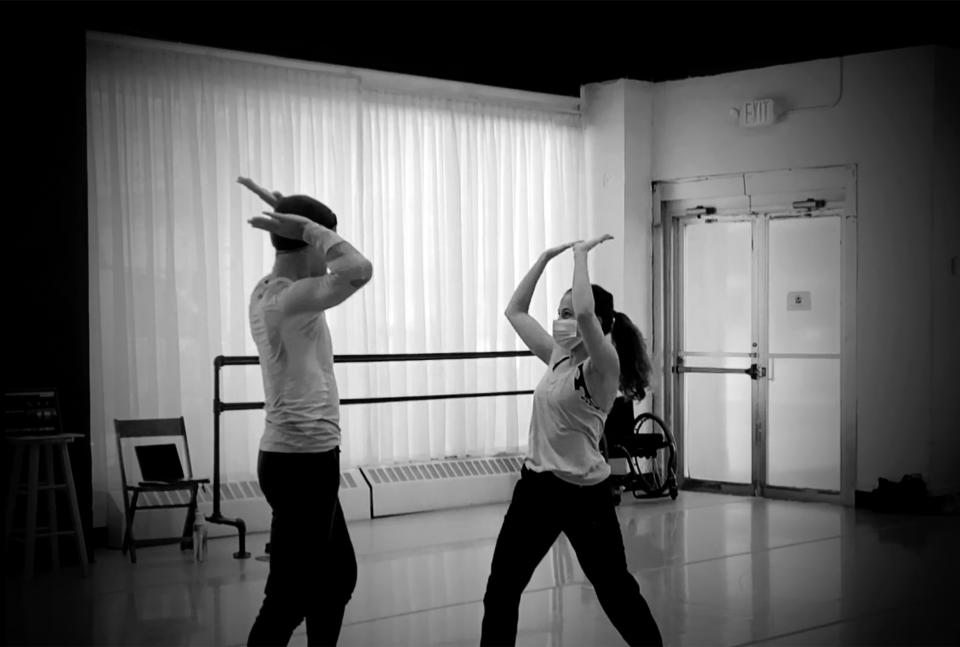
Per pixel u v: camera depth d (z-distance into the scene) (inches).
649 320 377.1
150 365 285.1
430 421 344.5
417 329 338.0
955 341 332.2
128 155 282.8
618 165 373.1
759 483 358.6
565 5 352.8
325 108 319.6
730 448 365.4
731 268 364.8
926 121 327.0
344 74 322.0
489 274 357.7
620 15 356.8
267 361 145.0
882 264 333.7
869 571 242.2
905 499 327.6
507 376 362.3
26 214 253.1
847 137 339.3
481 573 245.3
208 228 296.0
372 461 328.5
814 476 348.8
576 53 375.9
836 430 345.1
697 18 354.6
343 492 318.3
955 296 332.5
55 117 256.4
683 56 371.2
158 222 287.9
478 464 353.1
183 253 292.2
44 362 255.3
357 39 330.6
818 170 344.5
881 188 333.4
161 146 288.4
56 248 257.1
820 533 290.5
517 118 365.7
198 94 295.0
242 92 303.0
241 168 302.0
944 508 325.4
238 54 301.1
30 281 253.8
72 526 255.1
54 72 256.1
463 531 299.9
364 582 235.8
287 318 142.6
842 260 342.6
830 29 348.2
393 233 333.1
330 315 317.1
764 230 358.0
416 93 340.2
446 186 347.3
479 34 356.5
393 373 334.3
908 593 220.5
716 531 294.0
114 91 280.2
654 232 377.7
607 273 376.8
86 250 261.7
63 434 248.7
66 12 256.7
